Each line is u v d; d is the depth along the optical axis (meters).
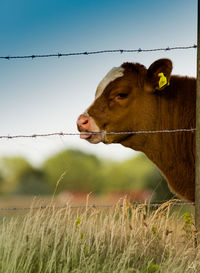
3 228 7.68
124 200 8.59
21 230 7.51
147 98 9.32
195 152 8.76
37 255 7.16
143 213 8.61
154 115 9.30
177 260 7.22
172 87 9.42
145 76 9.35
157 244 7.72
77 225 7.60
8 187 46.03
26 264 6.87
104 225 7.83
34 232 7.44
